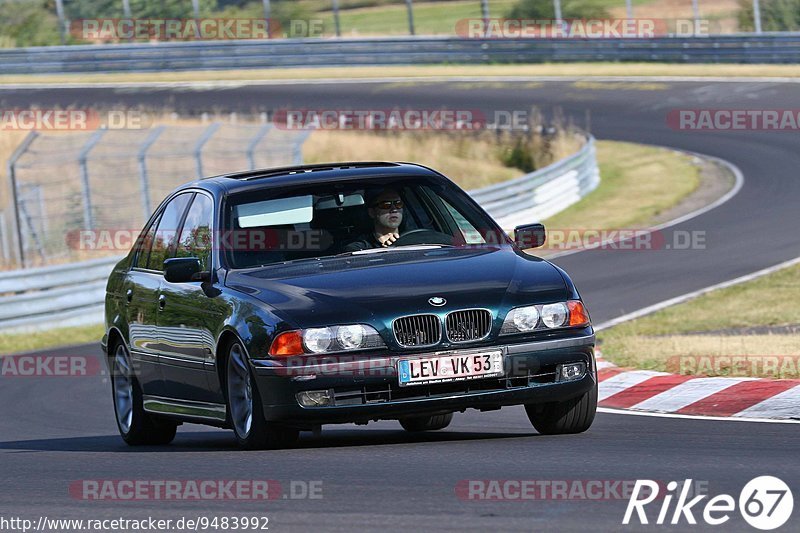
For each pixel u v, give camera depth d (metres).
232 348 23.66
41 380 45.06
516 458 21.52
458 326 22.59
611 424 26.59
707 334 42.66
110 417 36.16
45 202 88.25
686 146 100.88
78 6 148.00
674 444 22.84
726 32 139.88
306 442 26.02
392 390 22.17
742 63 129.38
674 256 62.22
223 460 23.12
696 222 72.75
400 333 22.39
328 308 22.53
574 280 58.56
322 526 17.00
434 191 27.19
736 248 62.66
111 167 92.88
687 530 15.81
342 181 26.80
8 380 45.66
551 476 19.59
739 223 70.44
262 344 22.56
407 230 26.22
